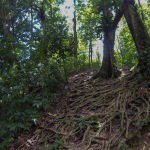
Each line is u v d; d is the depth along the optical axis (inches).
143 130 226.5
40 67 327.6
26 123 259.4
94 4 363.6
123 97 279.9
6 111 274.8
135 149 208.1
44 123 267.0
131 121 235.1
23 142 240.5
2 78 295.6
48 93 312.2
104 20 350.3
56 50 358.9
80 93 323.0
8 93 278.8
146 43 351.3
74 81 379.6
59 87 337.7
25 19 558.6
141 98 271.0
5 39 345.7
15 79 300.2
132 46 621.0
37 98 296.4
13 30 538.9
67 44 370.0
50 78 323.6
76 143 227.8
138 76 327.0
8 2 446.9
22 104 283.9
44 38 357.4
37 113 277.4
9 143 238.5
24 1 496.7
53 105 301.7
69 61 469.7
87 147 216.5
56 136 238.7
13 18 537.6
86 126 244.4
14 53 339.6
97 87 335.6
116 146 212.5
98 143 220.2
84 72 444.1
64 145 224.8
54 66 338.6
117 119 248.5
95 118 255.6
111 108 266.7
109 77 366.3
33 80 312.2
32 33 509.7
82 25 521.0
